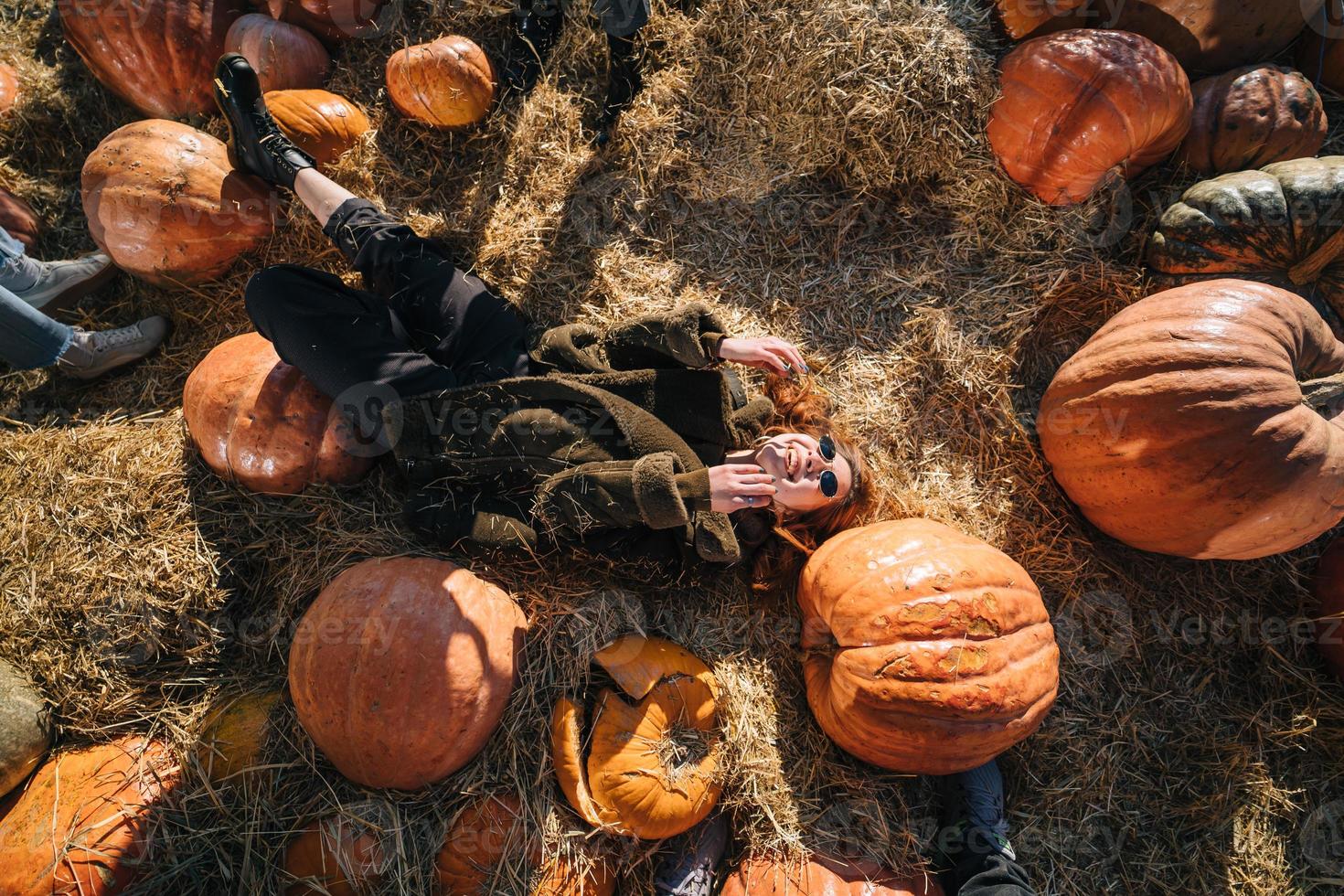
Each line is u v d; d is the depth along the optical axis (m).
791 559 2.99
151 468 2.88
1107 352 2.80
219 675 2.74
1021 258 3.34
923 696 2.43
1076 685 3.01
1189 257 3.00
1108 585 3.10
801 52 3.34
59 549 2.74
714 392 2.87
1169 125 3.05
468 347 2.97
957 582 2.52
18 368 2.99
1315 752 2.95
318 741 2.44
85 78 3.64
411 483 2.88
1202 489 2.60
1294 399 2.54
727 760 2.73
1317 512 2.58
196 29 3.37
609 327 2.99
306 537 2.87
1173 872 2.87
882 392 3.31
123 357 3.19
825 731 2.77
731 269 3.45
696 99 3.58
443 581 2.55
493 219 3.47
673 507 2.52
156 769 2.54
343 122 3.41
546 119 3.60
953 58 3.20
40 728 2.55
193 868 2.45
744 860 2.73
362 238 2.97
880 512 3.12
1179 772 2.97
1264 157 3.12
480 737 2.53
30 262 3.09
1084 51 2.98
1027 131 3.13
